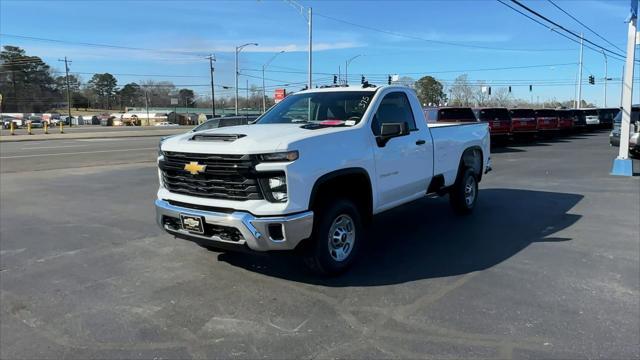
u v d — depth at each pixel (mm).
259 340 3807
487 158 9055
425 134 6809
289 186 4477
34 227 7590
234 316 4250
